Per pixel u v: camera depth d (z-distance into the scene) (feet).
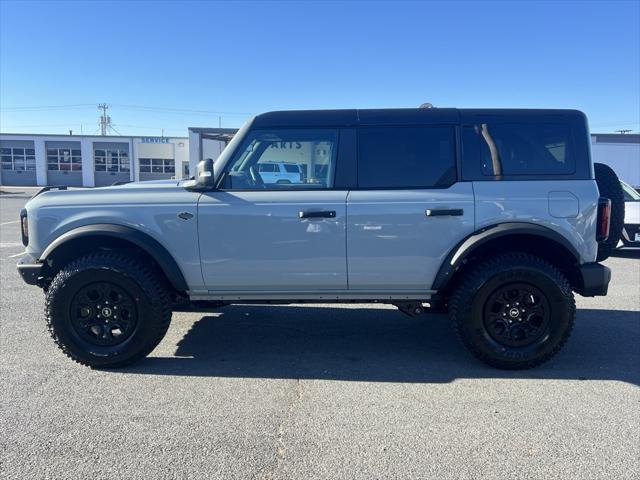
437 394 12.29
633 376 13.48
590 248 13.87
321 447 9.80
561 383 12.99
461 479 8.79
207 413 11.21
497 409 11.46
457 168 13.83
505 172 13.84
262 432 10.36
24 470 8.96
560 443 9.98
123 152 163.43
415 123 13.93
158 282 13.76
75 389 12.42
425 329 17.70
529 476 8.88
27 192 120.06
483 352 13.67
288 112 14.11
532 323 13.75
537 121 13.92
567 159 13.92
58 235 13.75
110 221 13.69
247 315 19.25
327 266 13.78
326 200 13.61
